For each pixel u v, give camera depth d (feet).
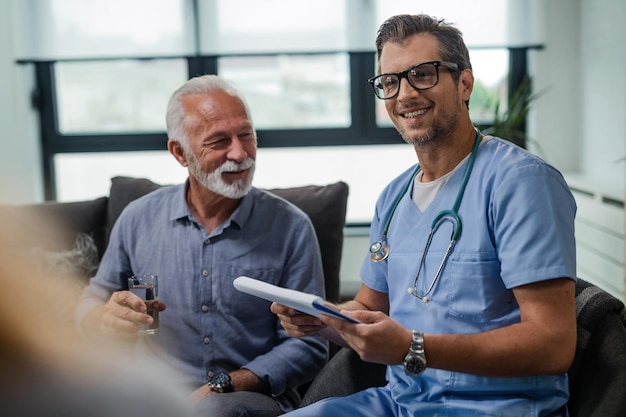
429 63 4.77
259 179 13.91
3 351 1.54
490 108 13.12
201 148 5.94
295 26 12.72
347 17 12.62
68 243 7.59
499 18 12.40
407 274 4.91
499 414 4.35
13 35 12.64
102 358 1.89
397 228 5.14
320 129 13.56
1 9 12.33
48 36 12.76
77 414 1.73
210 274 6.04
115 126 13.75
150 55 12.82
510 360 4.12
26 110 13.05
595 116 11.88
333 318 4.17
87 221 7.83
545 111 12.84
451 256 4.65
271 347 6.12
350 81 13.39
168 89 13.58
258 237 6.13
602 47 11.45
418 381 4.71
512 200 4.41
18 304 1.55
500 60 13.12
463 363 4.14
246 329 6.02
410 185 5.24
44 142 13.70
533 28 12.39
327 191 7.21
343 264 13.30
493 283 4.52
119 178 7.98
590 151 12.19
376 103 13.47
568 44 12.64
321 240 7.05
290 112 13.58
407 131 4.92
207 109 5.97
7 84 12.45
